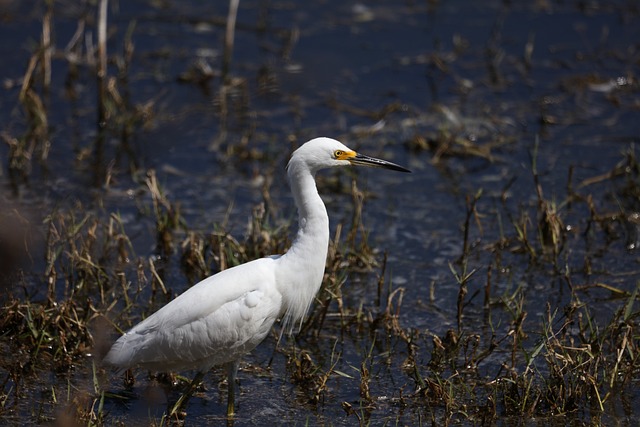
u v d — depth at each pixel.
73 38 20.38
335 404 10.35
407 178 16.33
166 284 12.84
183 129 17.81
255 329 9.89
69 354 10.87
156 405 10.28
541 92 19.27
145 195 15.48
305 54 20.69
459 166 16.72
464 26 22.19
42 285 12.60
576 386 10.20
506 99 19.00
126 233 14.20
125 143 17.25
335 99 18.92
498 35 21.64
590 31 21.83
